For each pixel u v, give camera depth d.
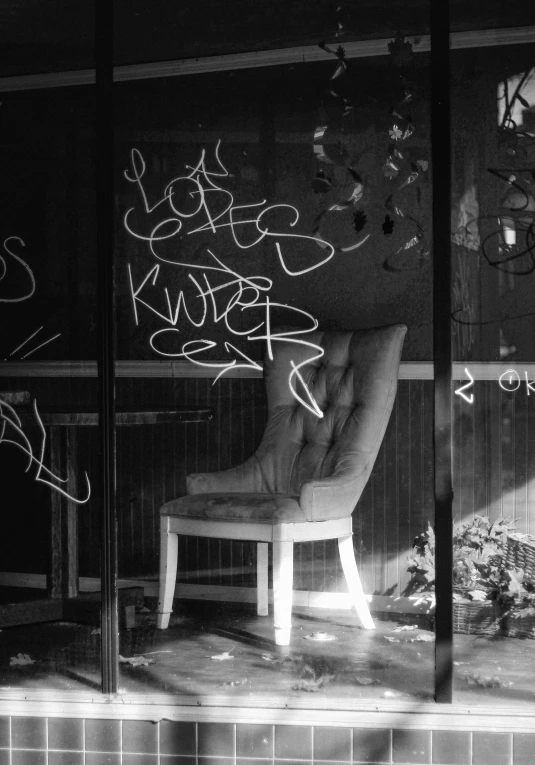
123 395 4.89
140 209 4.88
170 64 4.80
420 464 4.41
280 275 4.67
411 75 4.45
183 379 4.79
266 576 4.38
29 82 5.07
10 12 4.36
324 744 2.84
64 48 4.80
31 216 5.10
